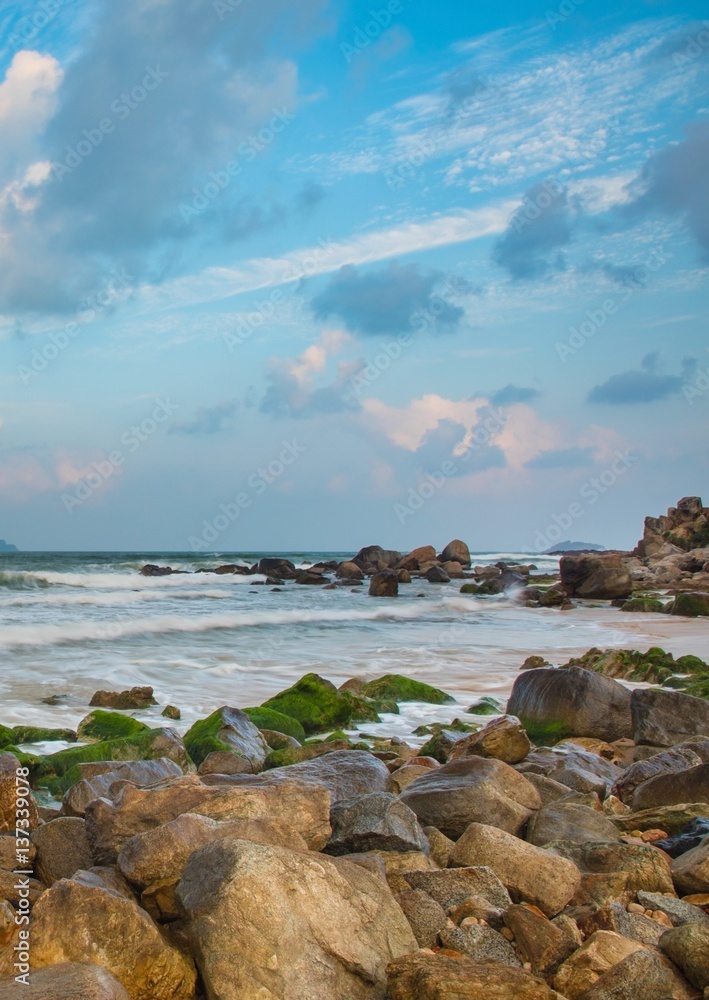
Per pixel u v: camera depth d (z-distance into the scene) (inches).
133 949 174.1
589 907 211.3
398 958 181.0
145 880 203.6
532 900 218.4
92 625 1029.8
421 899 210.8
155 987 172.2
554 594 1654.8
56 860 238.2
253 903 175.2
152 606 1454.2
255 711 522.9
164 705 600.4
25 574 1796.3
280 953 171.5
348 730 547.5
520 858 228.2
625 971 181.2
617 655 781.9
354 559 2773.1
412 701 629.9
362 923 186.5
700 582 1923.0
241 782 306.0
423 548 2827.3
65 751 415.8
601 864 243.6
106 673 715.4
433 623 1291.8
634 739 505.0
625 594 1791.3
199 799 244.7
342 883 191.3
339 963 176.2
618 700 526.6
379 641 1026.1
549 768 385.7
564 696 529.0
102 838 240.5
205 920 174.7
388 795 261.6
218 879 180.2
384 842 243.4
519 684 567.8
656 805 333.4
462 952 195.2
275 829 221.5
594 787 354.9
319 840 241.9
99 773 379.6
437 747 448.8
